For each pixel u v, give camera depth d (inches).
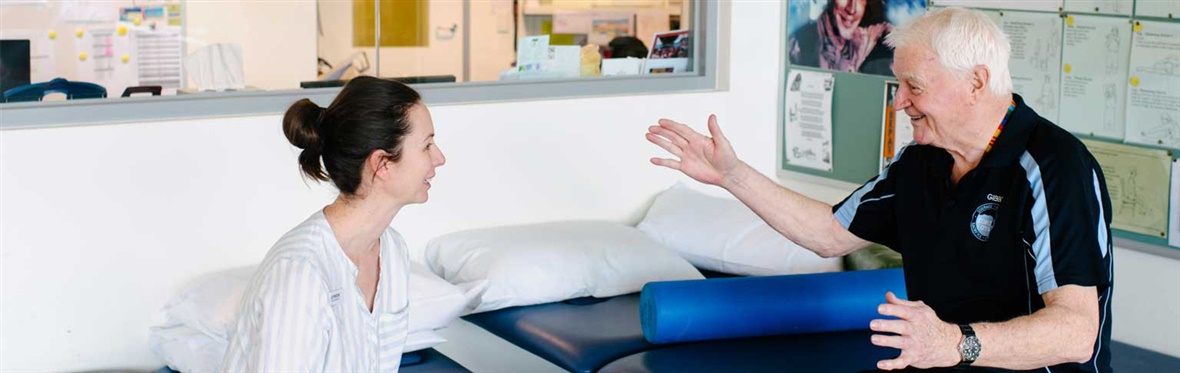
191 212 138.4
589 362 128.8
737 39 176.6
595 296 150.0
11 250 128.3
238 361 81.7
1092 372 88.7
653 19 175.5
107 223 133.3
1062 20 139.2
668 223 165.0
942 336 80.9
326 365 81.4
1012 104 92.2
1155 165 131.0
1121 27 132.5
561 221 164.9
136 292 136.0
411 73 161.6
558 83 165.5
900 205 99.3
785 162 181.6
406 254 91.8
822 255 108.4
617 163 170.1
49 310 131.3
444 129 154.7
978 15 90.4
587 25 170.6
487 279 144.2
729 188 106.5
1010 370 93.3
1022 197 89.3
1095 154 137.6
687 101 174.2
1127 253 137.2
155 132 135.1
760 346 132.6
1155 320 135.0
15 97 131.2
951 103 90.4
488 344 147.5
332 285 82.7
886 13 159.2
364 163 82.7
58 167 129.8
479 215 159.2
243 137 140.9
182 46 143.6
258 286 81.0
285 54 150.9
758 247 155.9
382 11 158.6
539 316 142.8
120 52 139.3
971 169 93.6
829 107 171.2
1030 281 89.7
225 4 146.5
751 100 179.5
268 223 143.7
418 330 135.0
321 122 83.3
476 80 164.9
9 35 131.5
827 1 169.6
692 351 130.4
